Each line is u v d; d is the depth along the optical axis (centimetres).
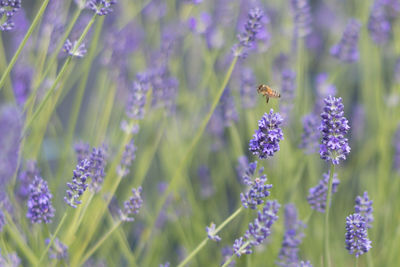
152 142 114
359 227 85
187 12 110
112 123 114
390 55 128
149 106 107
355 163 121
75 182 86
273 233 105
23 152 101
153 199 120
